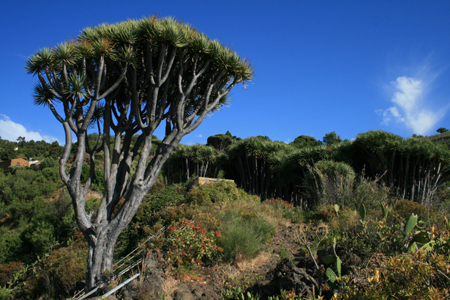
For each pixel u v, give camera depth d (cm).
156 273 481
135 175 627
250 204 1040
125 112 713
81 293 581
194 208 879
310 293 317
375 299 227
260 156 2106
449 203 1079
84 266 709
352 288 267
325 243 546
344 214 749
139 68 729
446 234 303
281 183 1848
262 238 700
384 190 964
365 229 419
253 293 369
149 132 659
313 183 1239
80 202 592
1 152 7162
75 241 970
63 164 590
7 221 2273
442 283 233
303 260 461
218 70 759
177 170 2580
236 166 2316
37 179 3284
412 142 1426
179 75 691
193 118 729
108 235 589
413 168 1389
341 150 1611
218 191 1091
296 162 1733
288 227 878
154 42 656
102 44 604
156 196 1048
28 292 724
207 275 534
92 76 628
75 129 605
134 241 793
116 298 418
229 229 661
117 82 633
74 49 623
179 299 411
